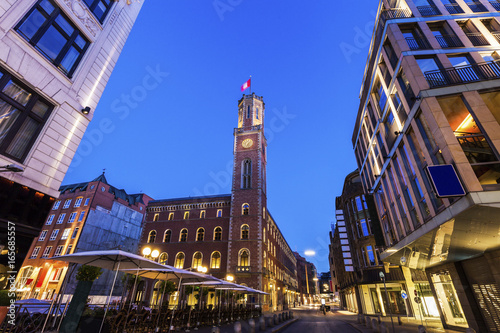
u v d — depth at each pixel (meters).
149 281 38.00
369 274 29.97
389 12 15.80
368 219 32.09
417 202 13.35
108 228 45.97
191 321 16.66
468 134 10.17
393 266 27.64
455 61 12.83
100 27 12.05
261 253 39.72
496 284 11.60
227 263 39.53
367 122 22.12
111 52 12.61
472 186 8.84
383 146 18.09
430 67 12.81
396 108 15.10
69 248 40.25
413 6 15.44
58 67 9.99
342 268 43.81
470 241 11.06
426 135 11.87
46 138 9.41
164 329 13.59
